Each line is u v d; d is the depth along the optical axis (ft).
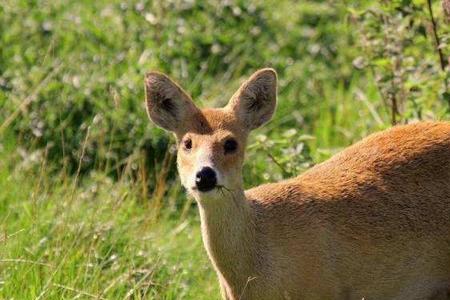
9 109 50.01
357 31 48.32
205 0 59.47
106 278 40.40
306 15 62.54
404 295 38.17
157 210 44.86
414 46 45.27
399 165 38.06
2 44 54.13
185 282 41.65
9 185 45.34
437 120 41.32
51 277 38.65
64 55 53.57
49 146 45.50
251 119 37.81
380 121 48.98
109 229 42.14
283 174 43.55
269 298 36.47
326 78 58.23
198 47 56.70
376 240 37.22
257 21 60.08
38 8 57.31
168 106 37.81
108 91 50.88
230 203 36.06
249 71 57.31
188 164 36.47
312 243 36.42
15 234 40.70
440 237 37.91
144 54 54.44
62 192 44.88
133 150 48.96
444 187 37.91
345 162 38.55
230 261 36.42
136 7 57.26
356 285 37.27
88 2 59.26
